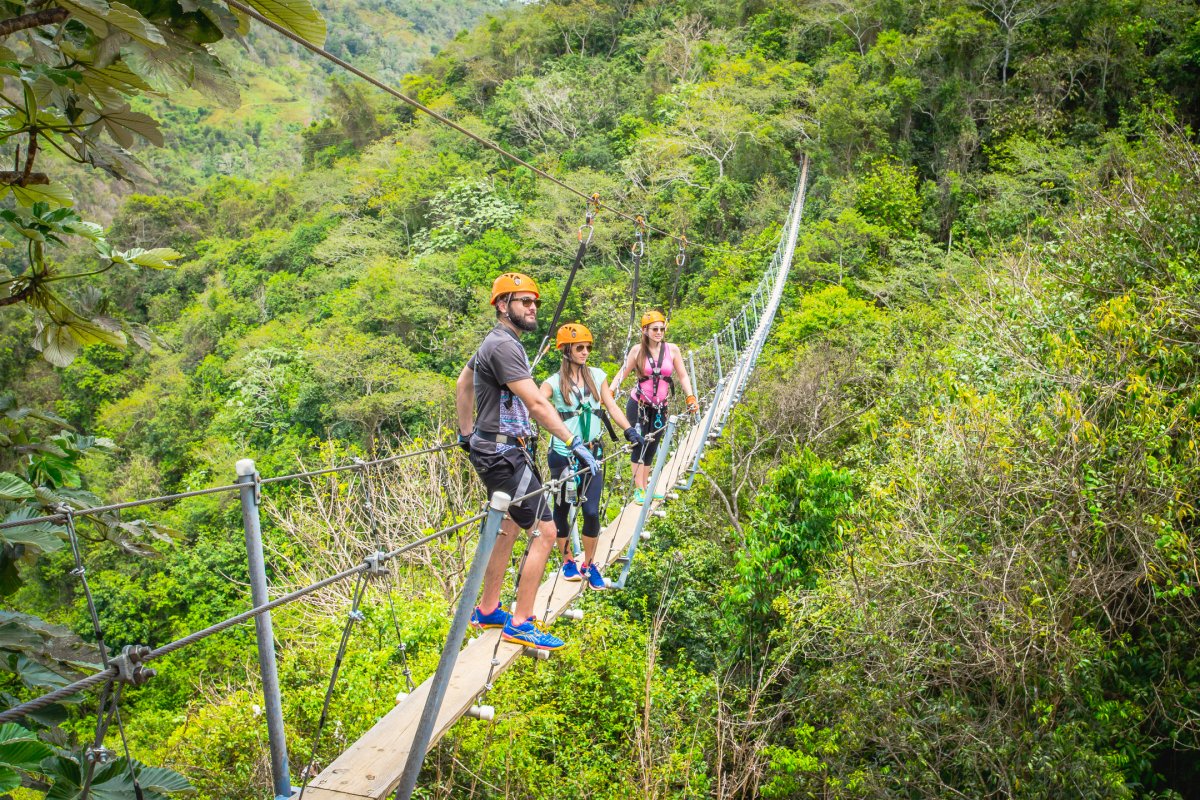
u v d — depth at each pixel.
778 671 7.57
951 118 27.20
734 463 10.90
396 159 42.91
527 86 43.78
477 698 3.02
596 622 7.85
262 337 28.03
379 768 2.46
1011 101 27.02
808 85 33.56
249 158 93.19
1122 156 21.39
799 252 23.45
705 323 22.05
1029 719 6.20
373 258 33.47
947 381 8.48
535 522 3.30
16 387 30.23
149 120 1.75
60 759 1.62
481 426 3.25
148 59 1.54
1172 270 8.01
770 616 8.61
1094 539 6.51
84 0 1.41
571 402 4.18
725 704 7.79
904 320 16.02
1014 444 7.06
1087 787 5.50
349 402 21.30
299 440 21.73
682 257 7.66
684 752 7.15
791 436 12.75
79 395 30.95
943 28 28.45
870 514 8.06
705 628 8.95
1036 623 6.07
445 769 6.57
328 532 9.79
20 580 2.25
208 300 37.50
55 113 1.73
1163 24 26.28
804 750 6.96
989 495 6.82
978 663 6.32
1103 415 7.24
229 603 17.38
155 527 2.45
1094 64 26.33
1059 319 8.75
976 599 6.57
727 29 43.06
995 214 22.84
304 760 6.42
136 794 1.59
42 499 2.20
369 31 140.88
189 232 49.06
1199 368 7.08
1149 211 8.91
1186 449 6.27
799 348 16.50
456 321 25.72
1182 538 5.77
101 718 1.54
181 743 7.09
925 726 6.41
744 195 29.41
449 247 31.98
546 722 6.95
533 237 29.16
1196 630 6.19
